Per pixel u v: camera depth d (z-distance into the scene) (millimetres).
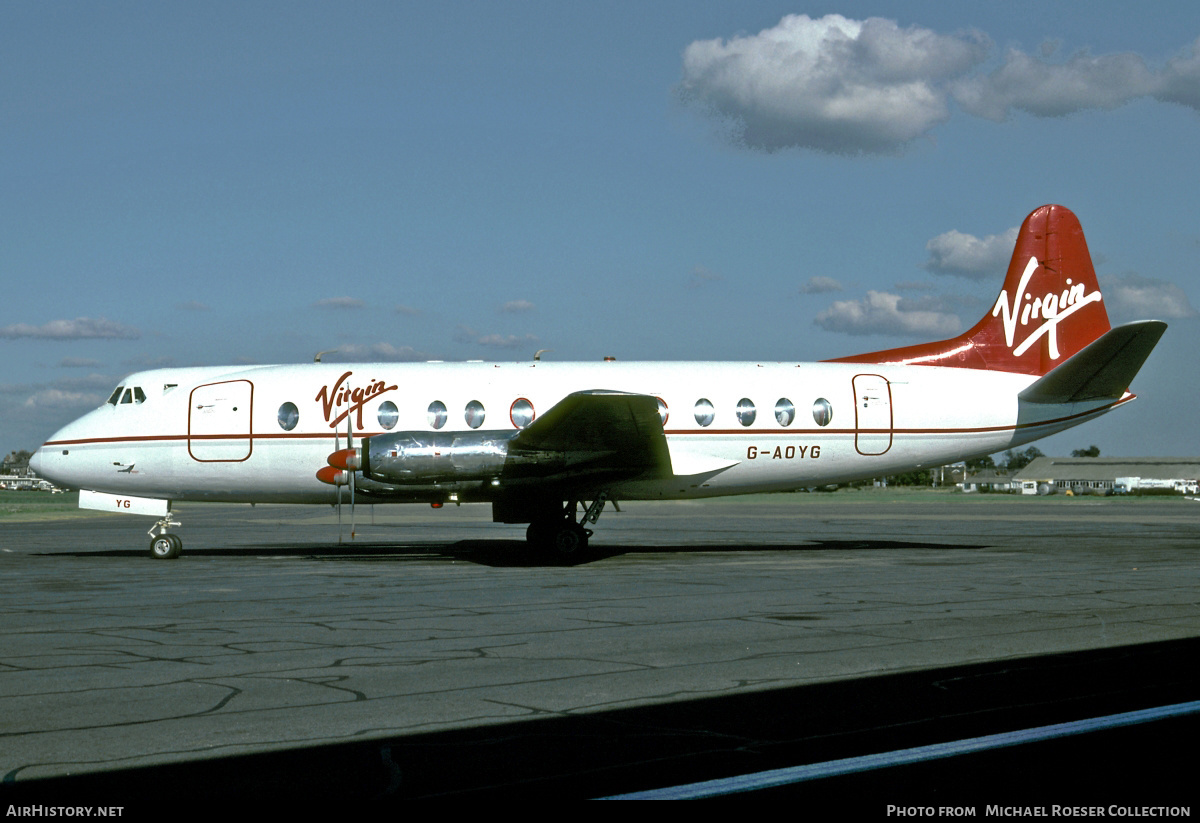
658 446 17719
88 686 7688
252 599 13172
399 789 5277
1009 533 29219
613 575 16266
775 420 19922
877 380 20500
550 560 18953
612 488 19375
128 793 5219
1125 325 17922
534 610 11898
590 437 17500
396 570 17406
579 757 5844
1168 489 126062
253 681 7859
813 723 6566
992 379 21031
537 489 18281
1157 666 8383
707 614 11500
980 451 20922
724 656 8859
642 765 5684
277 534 30281
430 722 6602
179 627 10656
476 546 23984
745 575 16125
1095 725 6484
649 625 10672
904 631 10211
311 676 8047
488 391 19672
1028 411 20891
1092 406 21031
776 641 9633
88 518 46281
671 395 19797
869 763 5707
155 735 6289
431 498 18703
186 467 19750
